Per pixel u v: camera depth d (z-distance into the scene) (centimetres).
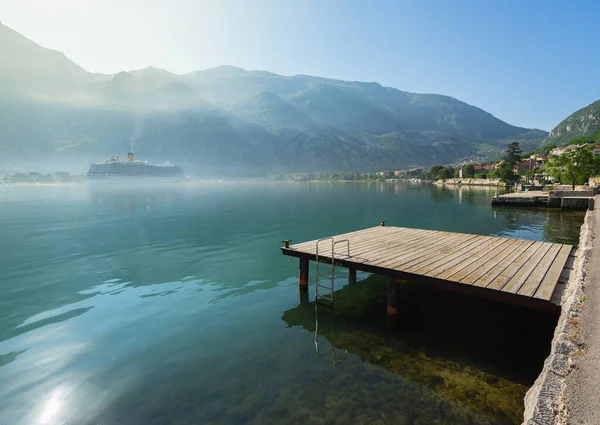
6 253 1819
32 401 605
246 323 935
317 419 555
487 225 2678
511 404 587
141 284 1287
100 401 605
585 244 1012
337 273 1406
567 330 467
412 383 652
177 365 722
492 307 1029
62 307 1060
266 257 1700
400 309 1019
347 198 5956
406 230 1553
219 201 5331
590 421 296
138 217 3331
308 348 793
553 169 5406
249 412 574
